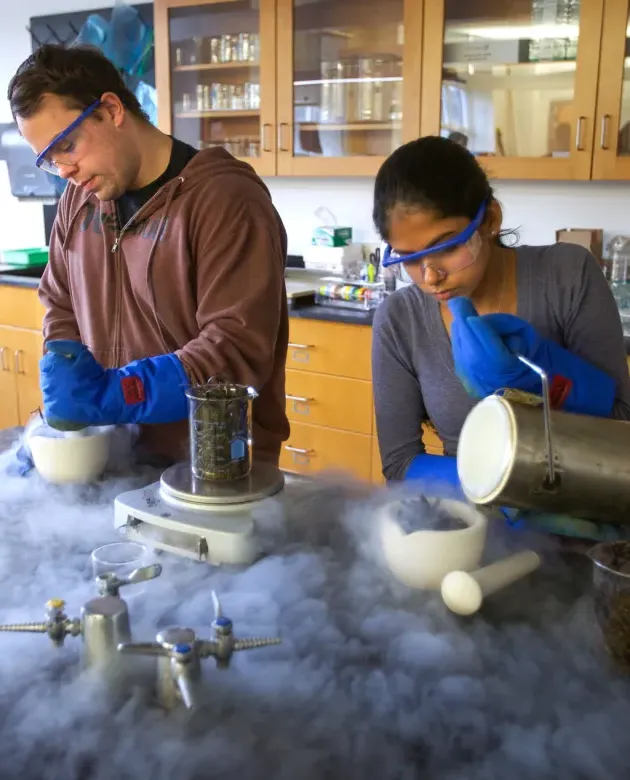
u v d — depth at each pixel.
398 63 2.82
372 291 2.71
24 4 3.83
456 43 2.68
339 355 2.68
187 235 1.31
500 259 1.21
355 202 3.25
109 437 1.21
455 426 1.24
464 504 0.92
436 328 1.23
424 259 1.05
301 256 3.42
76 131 1.20
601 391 1.01
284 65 2.94
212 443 1.01
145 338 1.41
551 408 0.89
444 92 2.72
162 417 1.17
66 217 1.49
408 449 1.28
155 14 3.16
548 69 2.55
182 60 3.22
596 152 2.48
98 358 1.46
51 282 1.57
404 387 1.30
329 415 2.76
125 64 3.43
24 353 3.47
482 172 1.06
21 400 3.56
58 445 1.14
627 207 2.74
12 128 3.91
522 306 1.20
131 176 1.31
